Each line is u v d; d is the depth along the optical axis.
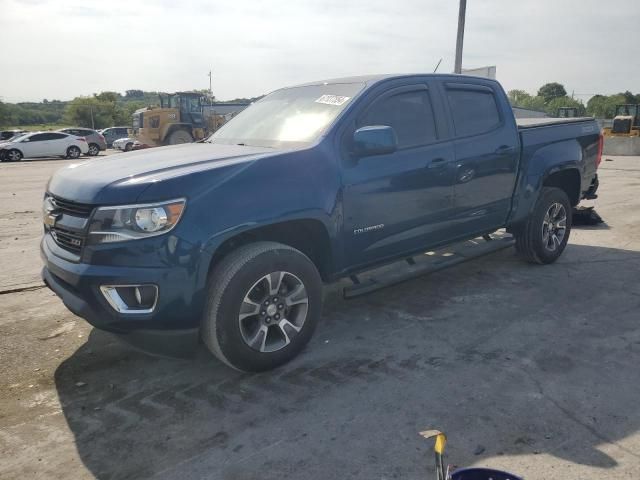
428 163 4.18
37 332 4.17
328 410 2.98
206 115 29.59
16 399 3.19
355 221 3.77
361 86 4.06
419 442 2.66
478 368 3.43
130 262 2.89
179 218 2.94
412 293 4.90
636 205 9.37
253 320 3.36
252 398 3.14
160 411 3.03
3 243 7.13
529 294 4.79
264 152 3.49
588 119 6.09
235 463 2.55
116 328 2.97
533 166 5.18
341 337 3.97
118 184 2.97
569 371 3.36
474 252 4.84
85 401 3.16
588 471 2.42
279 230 3.55
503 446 2.61
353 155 3.74
